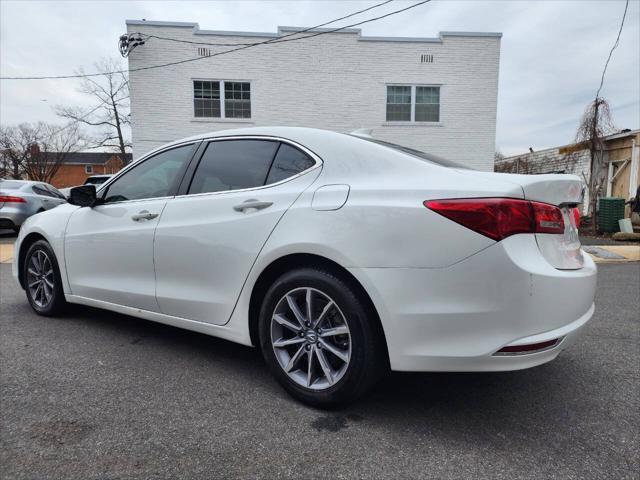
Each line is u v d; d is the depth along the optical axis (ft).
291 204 7.86
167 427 7.06
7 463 6.10
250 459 6.24
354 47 43.39
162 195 10.11
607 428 7.13
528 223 6.48
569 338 6.70
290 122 43.70
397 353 6.82
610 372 9.39
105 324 12.39
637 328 12.42
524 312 6.26
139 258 10.12
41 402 7.85
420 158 7.86
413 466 6.10
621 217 37.14
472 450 6.48
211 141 9.76
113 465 6.08
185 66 42.60
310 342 7.70
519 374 9.29
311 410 7.65
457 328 6.46
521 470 6.01
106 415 7.42
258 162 8.80
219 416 7.42
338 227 7.20
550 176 7.11
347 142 7.98
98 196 11.57
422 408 7.77
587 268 7.62
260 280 8.34
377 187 7.19
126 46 41.78
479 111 44.60
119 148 112.37
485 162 44.96
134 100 42.45
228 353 10.28
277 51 43.11
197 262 9.00
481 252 6.30
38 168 123.65
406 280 6.67
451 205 6.48
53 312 12.81
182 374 9.09
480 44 43.98
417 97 44.57
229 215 8.60
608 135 39.52
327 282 7.33
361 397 7.57
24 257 13.70
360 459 6.25
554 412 7.66
